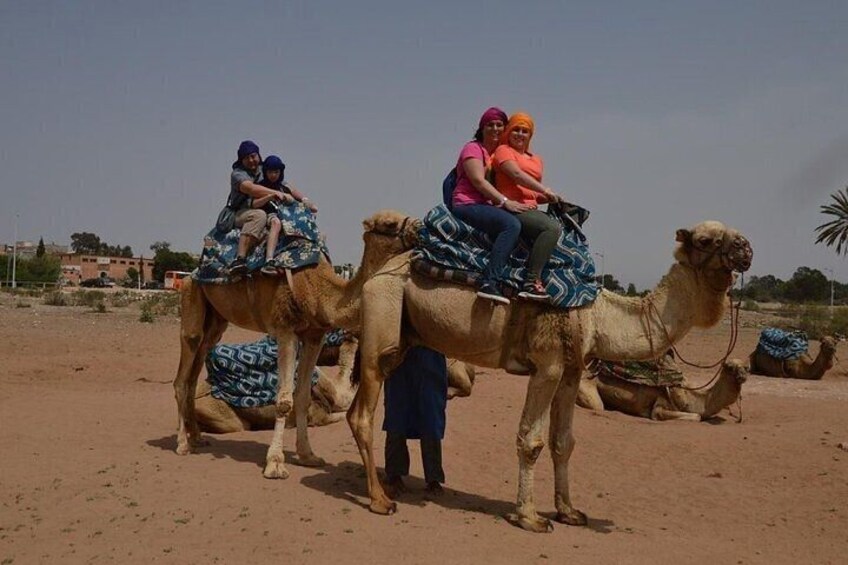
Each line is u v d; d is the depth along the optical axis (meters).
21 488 8.00
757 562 6.91
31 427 11.10
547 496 8.97
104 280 100.81
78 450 9.73
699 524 8.12
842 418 13.66
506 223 7.35
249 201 9.73
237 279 9.48
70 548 6.43
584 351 7.45
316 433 11.41
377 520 7.33
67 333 27.41
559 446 7.82
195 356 10.23
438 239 7.65
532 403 7.43
